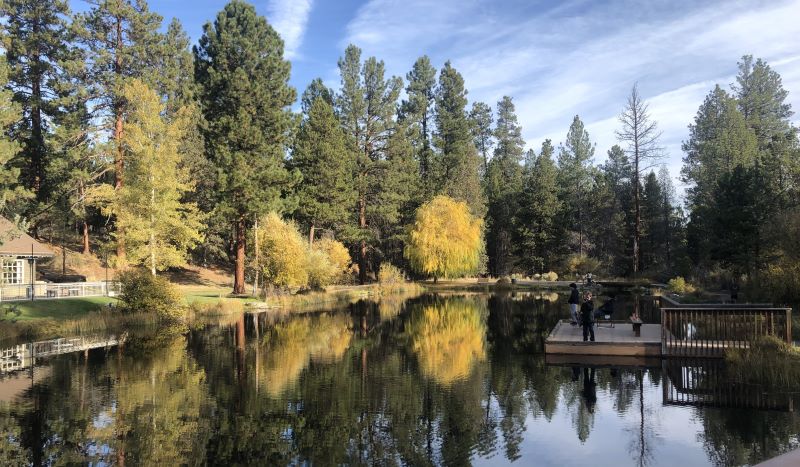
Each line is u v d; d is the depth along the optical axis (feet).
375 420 33.76
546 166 211.00
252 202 111.75
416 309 102.27
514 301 117.60
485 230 198.70
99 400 38.42
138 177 93.66
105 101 122.11
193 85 131.03
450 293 145.69
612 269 189.78
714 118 185.98
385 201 174.50
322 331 73.05
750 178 96.94
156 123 94.43
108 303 87.15
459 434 31.04
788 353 42.50
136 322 76.43
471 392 40.06
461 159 197.36
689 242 153.17
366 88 184.96
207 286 142.10
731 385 40.52
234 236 137.69
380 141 187.93
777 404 35.58
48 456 28.02
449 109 217.77
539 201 202.90
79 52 118.83
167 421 33.60
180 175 102.22
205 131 121.80
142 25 120.98
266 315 92.73
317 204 146.51
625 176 234.17
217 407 36.73
